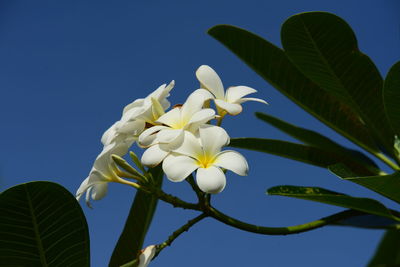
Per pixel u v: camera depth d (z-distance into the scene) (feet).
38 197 3.51
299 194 3.76
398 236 4.12
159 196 3.70
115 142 3.69
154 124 3.72
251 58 4.16
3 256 3.59
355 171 4.20
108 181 3.73
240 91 3.80
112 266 3.85
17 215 3.53
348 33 3.90
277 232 3.71
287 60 4.13
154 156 3.56
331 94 4.06
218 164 3.57
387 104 3.79
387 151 4.18
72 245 3.62
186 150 3.58
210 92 3.76
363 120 4.09
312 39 3.92
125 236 3.88
